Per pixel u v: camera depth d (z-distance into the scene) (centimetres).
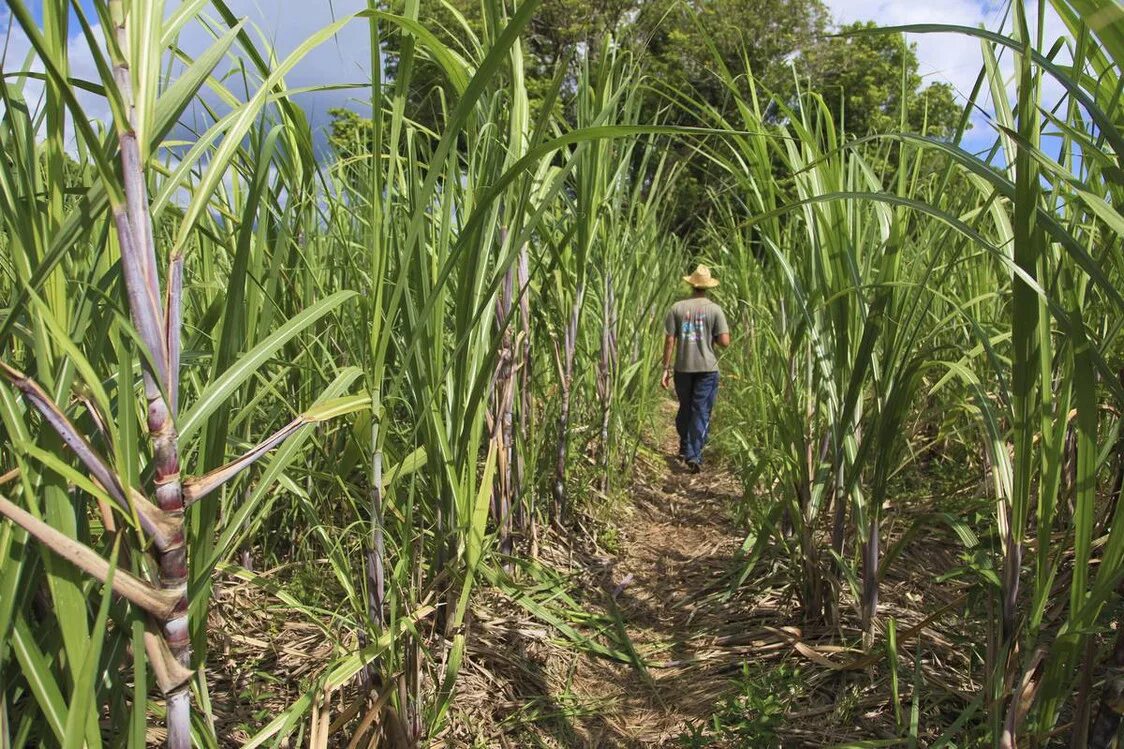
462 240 129
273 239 203
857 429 243
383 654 154
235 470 97
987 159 151
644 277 497
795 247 290
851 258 211
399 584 158
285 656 209
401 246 188
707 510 423
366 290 199
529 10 97
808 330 251
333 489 213
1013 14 118
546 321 322
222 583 238
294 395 222
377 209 136
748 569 268
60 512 87
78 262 109
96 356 97
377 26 123
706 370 523
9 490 102
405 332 164
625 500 428
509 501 286
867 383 235
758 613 273
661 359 646
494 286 156
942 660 216
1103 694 119
